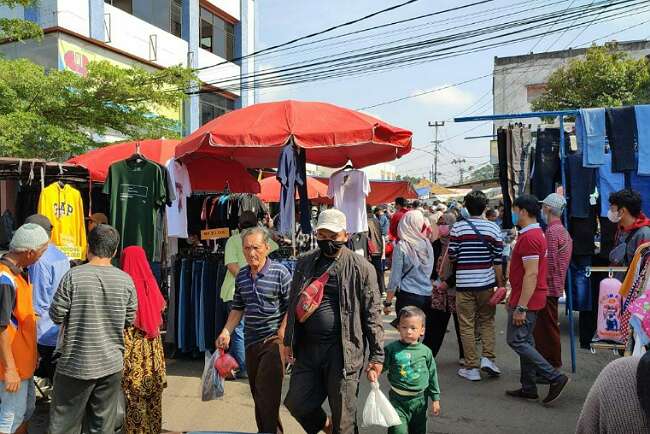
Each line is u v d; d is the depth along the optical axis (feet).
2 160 18.51
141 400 13.85
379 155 24.22
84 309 11.86
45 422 15.92
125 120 42.50
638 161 19.43
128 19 58.08
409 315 12.71
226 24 79.97
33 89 35.42
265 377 13.16
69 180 22.21
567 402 17.49
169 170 21.27
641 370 4.99
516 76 112.88
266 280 13.52
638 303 8.93
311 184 40.40
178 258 22.97
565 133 21.95
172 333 22.68
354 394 11.53
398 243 19.20
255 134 18.24
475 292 19.39
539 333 18.95
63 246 19.40
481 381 19.77
